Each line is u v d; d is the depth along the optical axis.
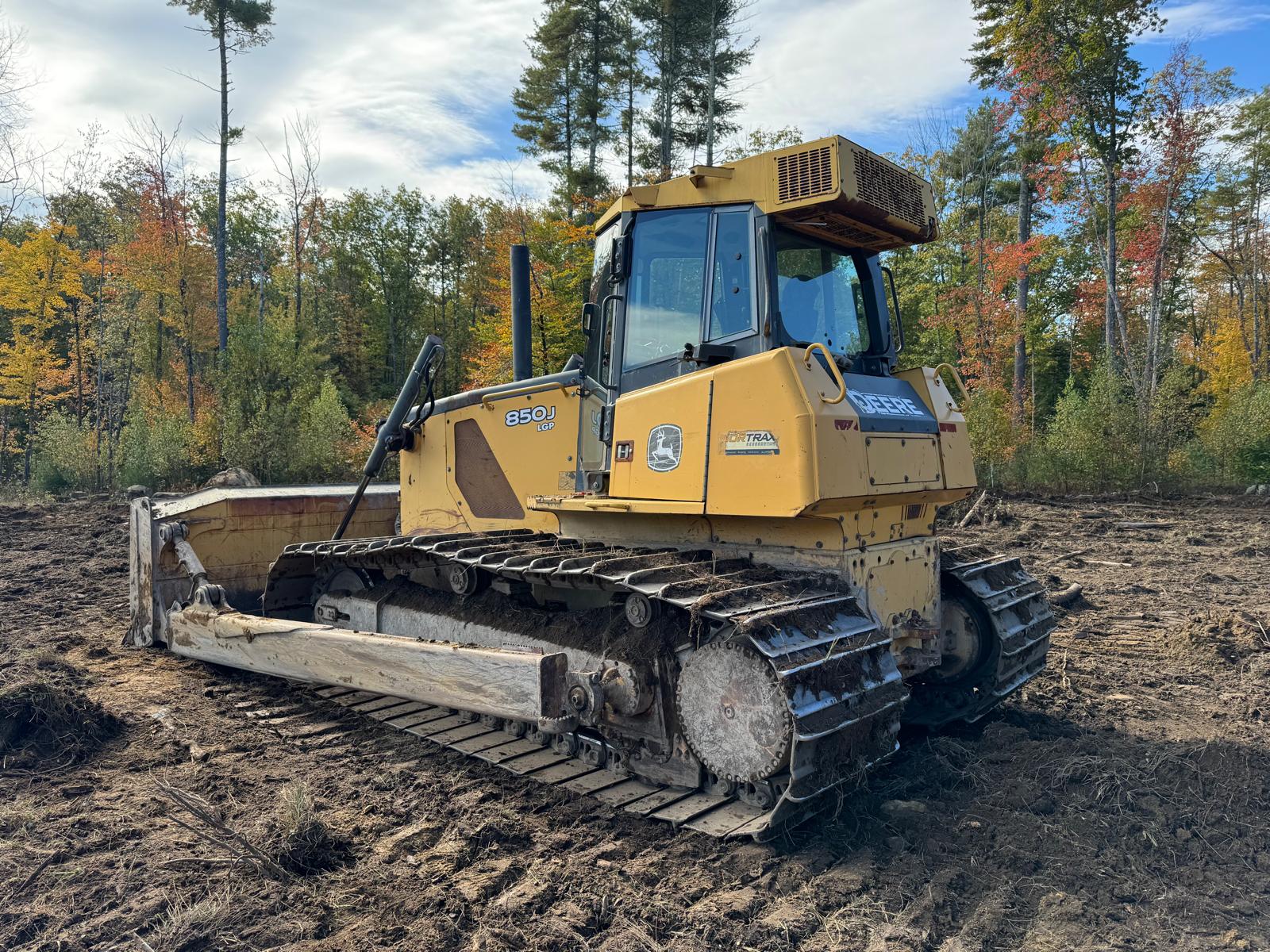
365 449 24.28
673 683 4.14
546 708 3.97
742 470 3.91
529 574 4.40
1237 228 33.75
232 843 3.67
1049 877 3.44
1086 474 20.33
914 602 4.54
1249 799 4.09
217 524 6.95
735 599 3.64
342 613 6.34
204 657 6.25
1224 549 12.66
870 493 3.95
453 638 5.44
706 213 4.45
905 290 32.44
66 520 16.19
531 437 5.45
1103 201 26.14
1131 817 3.93
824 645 3.62
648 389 4.40
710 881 3.39
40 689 4.96
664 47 30.67
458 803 4.14
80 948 2.93
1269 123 30.95
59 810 4.04
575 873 3.44
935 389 4.86
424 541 5.17
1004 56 25.98
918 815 3.95
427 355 6.12
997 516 16.02
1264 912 3.20
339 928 3.08
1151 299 27.41
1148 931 3.06
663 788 4.18
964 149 31.27
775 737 3.54
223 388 24.11
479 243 40.91
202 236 29.52
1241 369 30.19
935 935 3.04
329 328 43.09
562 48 33.03
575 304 24.98
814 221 4.31
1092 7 22.73
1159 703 5.80
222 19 27.19
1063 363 36.94
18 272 26.39
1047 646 5.65
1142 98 23.20
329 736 5.09
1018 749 4.68
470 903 3.23
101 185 29.91
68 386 32.97
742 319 4.25
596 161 33.62
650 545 4.61
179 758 4.77
